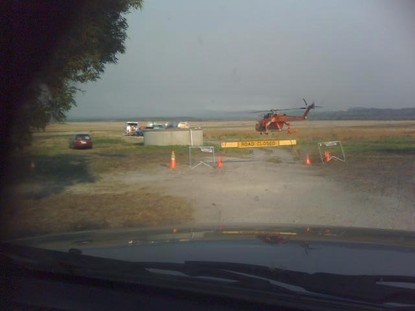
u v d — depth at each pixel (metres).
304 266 2.70
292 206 13.77
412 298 2.33
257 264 2.76
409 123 95.56
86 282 2.74
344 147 37.12
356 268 2.69
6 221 11.66
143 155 34.09
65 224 11.54
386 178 19.67
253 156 32.44
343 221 11.79
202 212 13.01
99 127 116.12
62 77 14.01
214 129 78.44
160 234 3.62
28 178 18.59
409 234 3.63
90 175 21.69
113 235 3.65
